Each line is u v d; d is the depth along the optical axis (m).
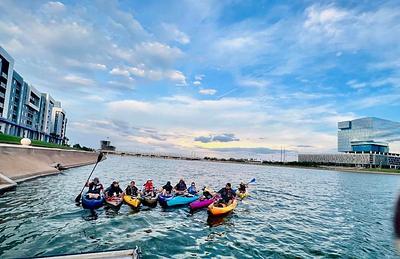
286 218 15.36
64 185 21.86
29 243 9.33
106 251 6.11
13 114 65.31
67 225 11.48
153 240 10.41
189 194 17.98
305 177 66.69
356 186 45.66
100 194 15.53
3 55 52.47
